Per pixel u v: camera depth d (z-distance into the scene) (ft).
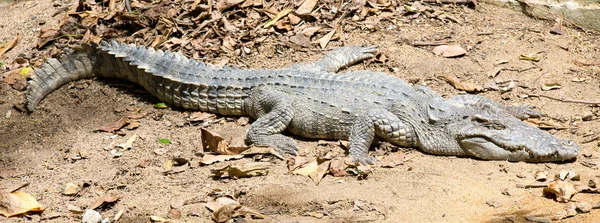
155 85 41.04
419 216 29.17
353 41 44.37
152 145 36.83
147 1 48.62
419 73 41.27
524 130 33.91
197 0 47.01
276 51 43.70
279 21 45.44
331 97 36.65
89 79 43.75
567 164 33.12
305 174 33.01
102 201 31.65
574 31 46.03
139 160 35.53
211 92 39.37
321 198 30.86
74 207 31.76
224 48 44.11
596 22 45.85
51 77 42.29
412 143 35.76
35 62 45.16
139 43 45.55
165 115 39.96
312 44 44.24
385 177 32.53
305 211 30.12
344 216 29.55
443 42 43.83
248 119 38.96
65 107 41.24
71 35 46.73
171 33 45.78
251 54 43.70
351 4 46.96
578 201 29.22
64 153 36.86
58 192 33.37
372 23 45.57
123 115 40.14
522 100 38.93
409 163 34.17
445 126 34.99
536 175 31.86
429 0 47.93
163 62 41.27
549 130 36.27
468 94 38.68
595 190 29.99
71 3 50.37
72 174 34.83
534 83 40.27
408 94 36.11
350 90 36.73
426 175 32.58
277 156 34.86
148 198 32.14
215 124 38.93
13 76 44.09
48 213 31.63
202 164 34.50
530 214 28.45
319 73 38.50
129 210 31.35
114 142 37.40
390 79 38.29
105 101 41.63
